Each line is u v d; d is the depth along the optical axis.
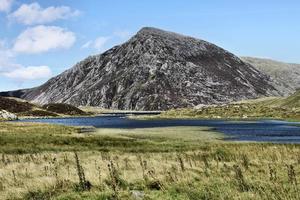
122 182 20.27
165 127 116.19
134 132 89.56
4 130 78.12
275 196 16.19
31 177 22.06
